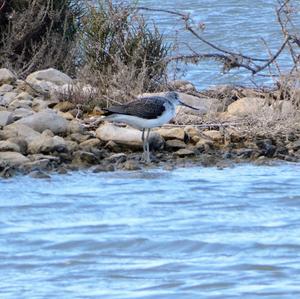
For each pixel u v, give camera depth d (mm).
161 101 17062
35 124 17953
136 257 12539
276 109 19203
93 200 15023
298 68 21219
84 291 11219
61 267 12148
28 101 19547
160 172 16656
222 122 18953
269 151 17781
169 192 15500
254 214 14398
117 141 17719
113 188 15680
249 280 11547
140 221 14023
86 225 13828
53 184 15859
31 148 17156
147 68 20938
